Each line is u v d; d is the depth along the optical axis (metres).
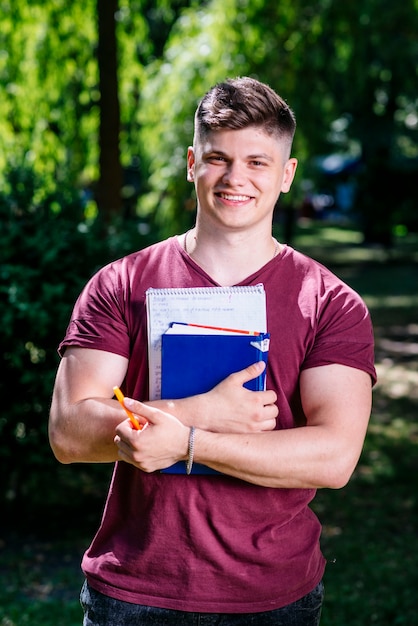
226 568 2.18
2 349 5.66
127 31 9.46
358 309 2.30
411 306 17.42
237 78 2.29
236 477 2.15
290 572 2.22
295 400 2.28
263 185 2.23
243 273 2.29
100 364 2.26
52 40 9.05
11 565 5.57
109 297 2.30
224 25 9.50
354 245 29.89
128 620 2.20
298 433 2.14
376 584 5.21
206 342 2.18
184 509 2.18
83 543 6.00
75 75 9.20
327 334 2.26
